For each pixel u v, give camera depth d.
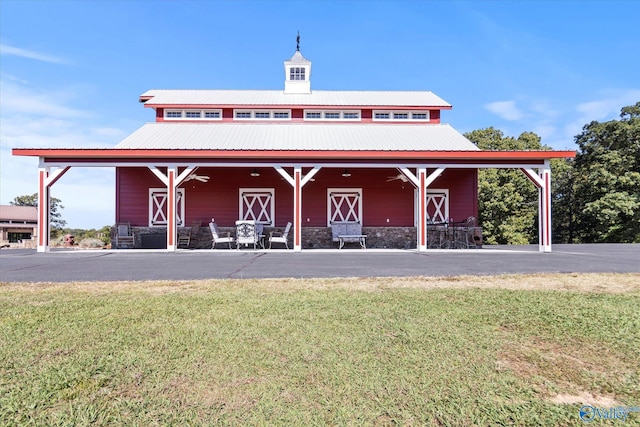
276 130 15.88
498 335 3.40
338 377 2.60
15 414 2.13
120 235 14.24
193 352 2.99
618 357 2.97
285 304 4.37
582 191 29.08
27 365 2.76
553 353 3.04
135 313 4.02
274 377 2.60
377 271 7.05
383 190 15.47
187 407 2.22
